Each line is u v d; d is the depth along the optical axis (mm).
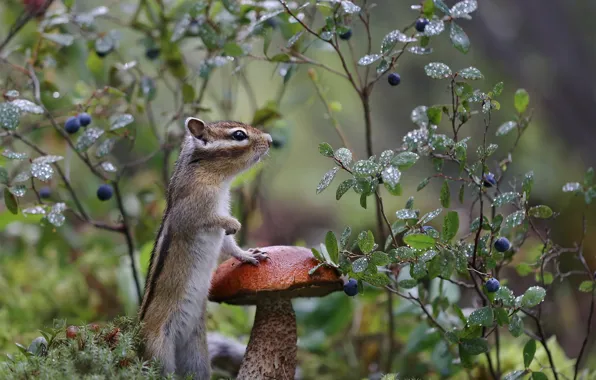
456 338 8703
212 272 9688
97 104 11820
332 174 8109
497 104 8492
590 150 21953
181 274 9500
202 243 9625
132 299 12984
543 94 22297
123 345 8188
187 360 9711
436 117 9070
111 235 16156
